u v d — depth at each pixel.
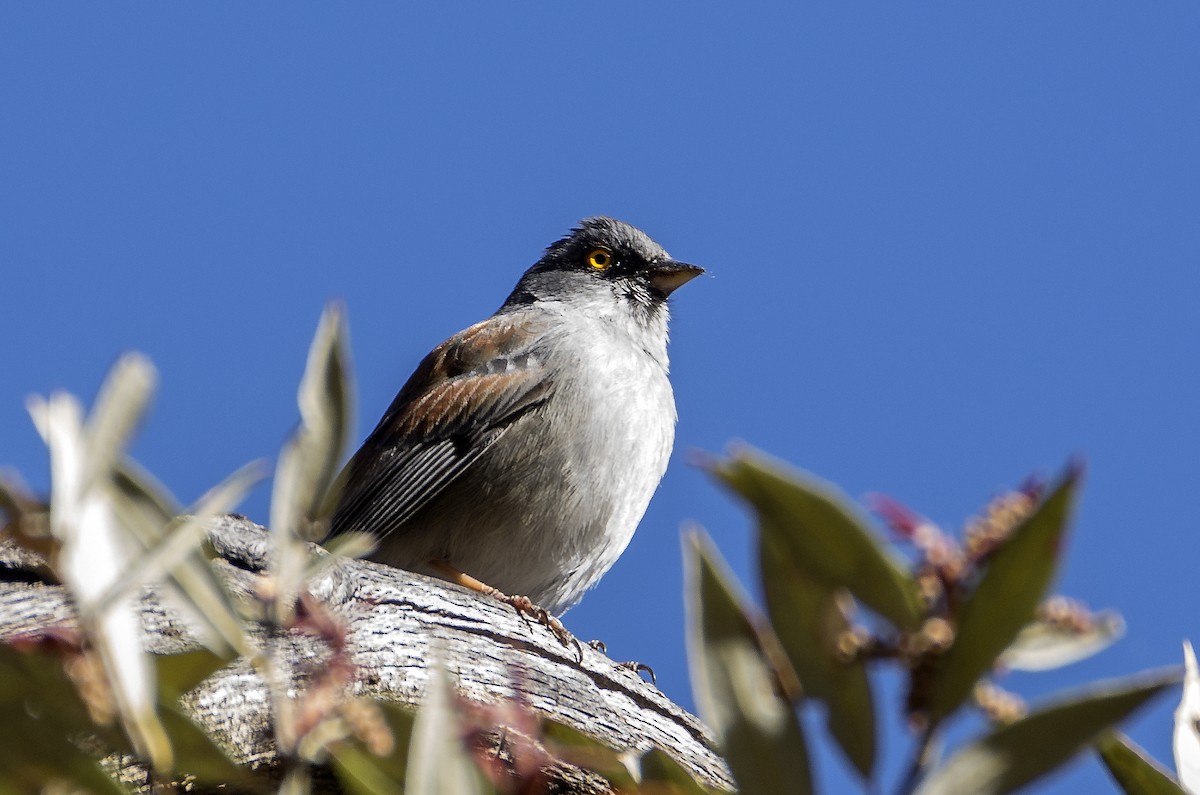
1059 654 3.41
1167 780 4.21
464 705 4.46
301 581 4.29
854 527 3.19
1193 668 4.30
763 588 3.43
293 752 3.91
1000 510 3.09
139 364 3.54
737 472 3.23
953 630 3.13
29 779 3.62
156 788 4.38
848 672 3.36
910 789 3.12
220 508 3.44
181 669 3.94
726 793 4.87
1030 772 3.09
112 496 3.67
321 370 4.29
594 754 5.27
